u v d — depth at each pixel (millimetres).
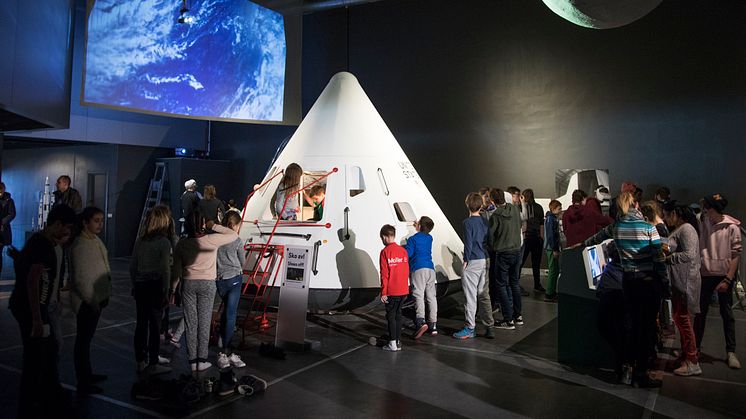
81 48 11117
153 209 4188
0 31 5367
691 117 8203
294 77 10820
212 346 5055
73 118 11016
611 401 3672
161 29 8789
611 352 4406
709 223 4520
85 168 12484
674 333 5594
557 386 3979
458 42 10234
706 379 4133
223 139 13469
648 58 8539
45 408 3438
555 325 5957
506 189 9828
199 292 4133
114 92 8180
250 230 6098
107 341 5168
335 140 6445
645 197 8594
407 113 10797
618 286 4070
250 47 10094
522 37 9625
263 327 5613
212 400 3672
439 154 10477
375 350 4941
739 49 7812
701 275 4516
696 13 8133
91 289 3762
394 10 10898
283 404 3602
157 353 4195
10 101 5621
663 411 3494
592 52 9000
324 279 5559
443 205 10445
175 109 9031
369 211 6016
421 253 5391
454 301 7066
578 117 9148
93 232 3846
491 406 3576
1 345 4973
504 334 5559
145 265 4129
